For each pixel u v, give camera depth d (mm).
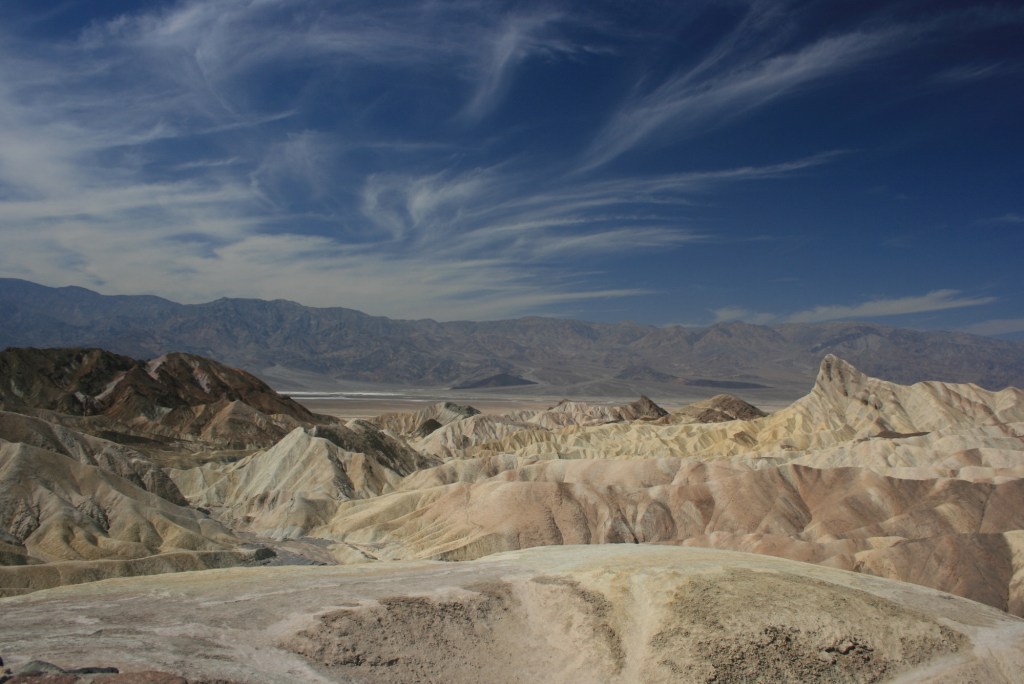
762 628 37656
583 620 40688
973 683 35250
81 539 70500
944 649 37531
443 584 43938
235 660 31312
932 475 90688
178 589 41969
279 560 81125
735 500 87250
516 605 42438
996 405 137250
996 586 63938
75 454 90500
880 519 82500
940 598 44406
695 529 85125
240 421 165625
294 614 37719
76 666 27516
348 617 37500
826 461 109125
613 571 45219
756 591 41375
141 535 75875
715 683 34781
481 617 40594
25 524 70625
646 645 37875
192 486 121062
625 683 36156
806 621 38344
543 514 86625
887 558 68938
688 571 44438
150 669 28078
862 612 39719
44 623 34688
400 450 144250
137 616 36438
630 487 98125
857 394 147375
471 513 90438
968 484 83688
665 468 101312
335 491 111312
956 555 67188
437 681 34906
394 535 91750
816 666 35719
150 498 84000
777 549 75125
